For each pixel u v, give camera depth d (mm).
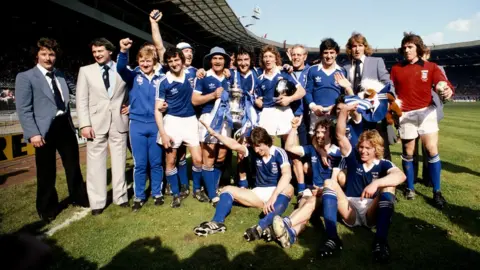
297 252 2580
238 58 3920
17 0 11570
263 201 3326
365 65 3961
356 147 3033
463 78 52219
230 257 2500
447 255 2469
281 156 3262
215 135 3404
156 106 3457
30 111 3117
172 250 2609
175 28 21688
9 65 15008
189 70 4152
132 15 16875
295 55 4184
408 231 2900
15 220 3211
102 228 3041
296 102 4039
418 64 3789
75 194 3611
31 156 6621
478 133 10742
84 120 3324
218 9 18750
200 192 3900
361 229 2990
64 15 13352
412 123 3787
